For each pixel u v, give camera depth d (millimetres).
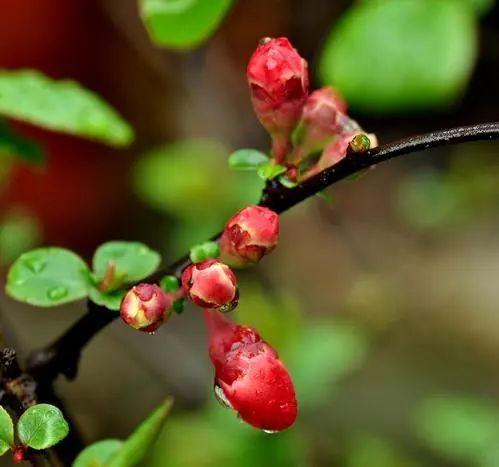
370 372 891
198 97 1043
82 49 1038
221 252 367
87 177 1056
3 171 604
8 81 458
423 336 945
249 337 367
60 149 1037
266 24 1024
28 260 387
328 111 376
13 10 998
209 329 369
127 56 1046
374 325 954
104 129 458
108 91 1062
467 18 599
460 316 964
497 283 995
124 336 804
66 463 400
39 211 1048
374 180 1117
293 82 375
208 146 921
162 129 1066
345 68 600
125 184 1071
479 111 1120
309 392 617
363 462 719
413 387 881
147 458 673
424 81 594
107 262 390
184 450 659
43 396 387
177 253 894
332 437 773
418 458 804
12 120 1003
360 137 363
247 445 595
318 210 1067
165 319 366
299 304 938
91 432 845
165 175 875
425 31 591
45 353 387
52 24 1009
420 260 1035
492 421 702
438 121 1129
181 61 1034
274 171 371
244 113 1038
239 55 1033
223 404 367
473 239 1055
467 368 911
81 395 873
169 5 451
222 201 872
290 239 1055
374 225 1082
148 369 830
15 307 961
